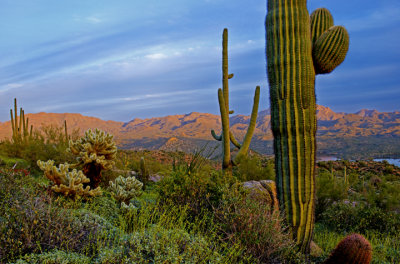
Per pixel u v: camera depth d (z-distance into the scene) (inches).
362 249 147.5
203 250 143.1
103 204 203.9
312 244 214.5
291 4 207.0
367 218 294.2
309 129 199.0
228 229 174.9
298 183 198.4
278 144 206.2
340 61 207.2
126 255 130.3
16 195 160.7
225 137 293.6
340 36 200.4
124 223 183.2
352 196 436.5
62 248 128.3
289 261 169.9
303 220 198.5
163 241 140.5
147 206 216.7
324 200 342.6
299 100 197.9
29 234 126.6
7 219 133.4
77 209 180.1
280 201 205.2
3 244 120.0
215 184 220.5
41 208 143.9
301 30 202.1
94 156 237.9
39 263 114.1
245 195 207.2
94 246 137.6
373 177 681.6
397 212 354.6
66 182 203.3
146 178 456.8
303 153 198.1
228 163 294.4
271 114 210.1
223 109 292.7
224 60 303.6
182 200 210.5
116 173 390.9
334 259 154.6
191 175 225.8
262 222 169.5
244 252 160.2
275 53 206.7
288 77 199.9
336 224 299.7
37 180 234.8
